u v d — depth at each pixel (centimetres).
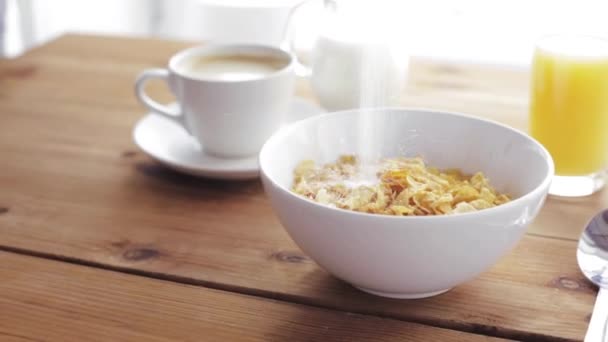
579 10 167
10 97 93
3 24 153
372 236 57
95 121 88
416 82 94
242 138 78
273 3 182
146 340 59
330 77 84
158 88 95
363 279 60
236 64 83
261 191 75
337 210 57
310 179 67
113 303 62
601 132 73
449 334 59
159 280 64
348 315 61
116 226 70
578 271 64
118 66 101
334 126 70
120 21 193
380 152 70
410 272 58
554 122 73
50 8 177
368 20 83
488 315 60
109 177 77
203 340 59
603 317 60
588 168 74
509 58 156
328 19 84
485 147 68
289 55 82
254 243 68
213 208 73
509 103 88
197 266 65
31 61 103
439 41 165
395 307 61
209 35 190
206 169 75
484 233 57
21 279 64
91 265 66
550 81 73
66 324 60
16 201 74
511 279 64
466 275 59
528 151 65
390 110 70
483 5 175
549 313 61
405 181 64
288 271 65
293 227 60
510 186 66
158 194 75
